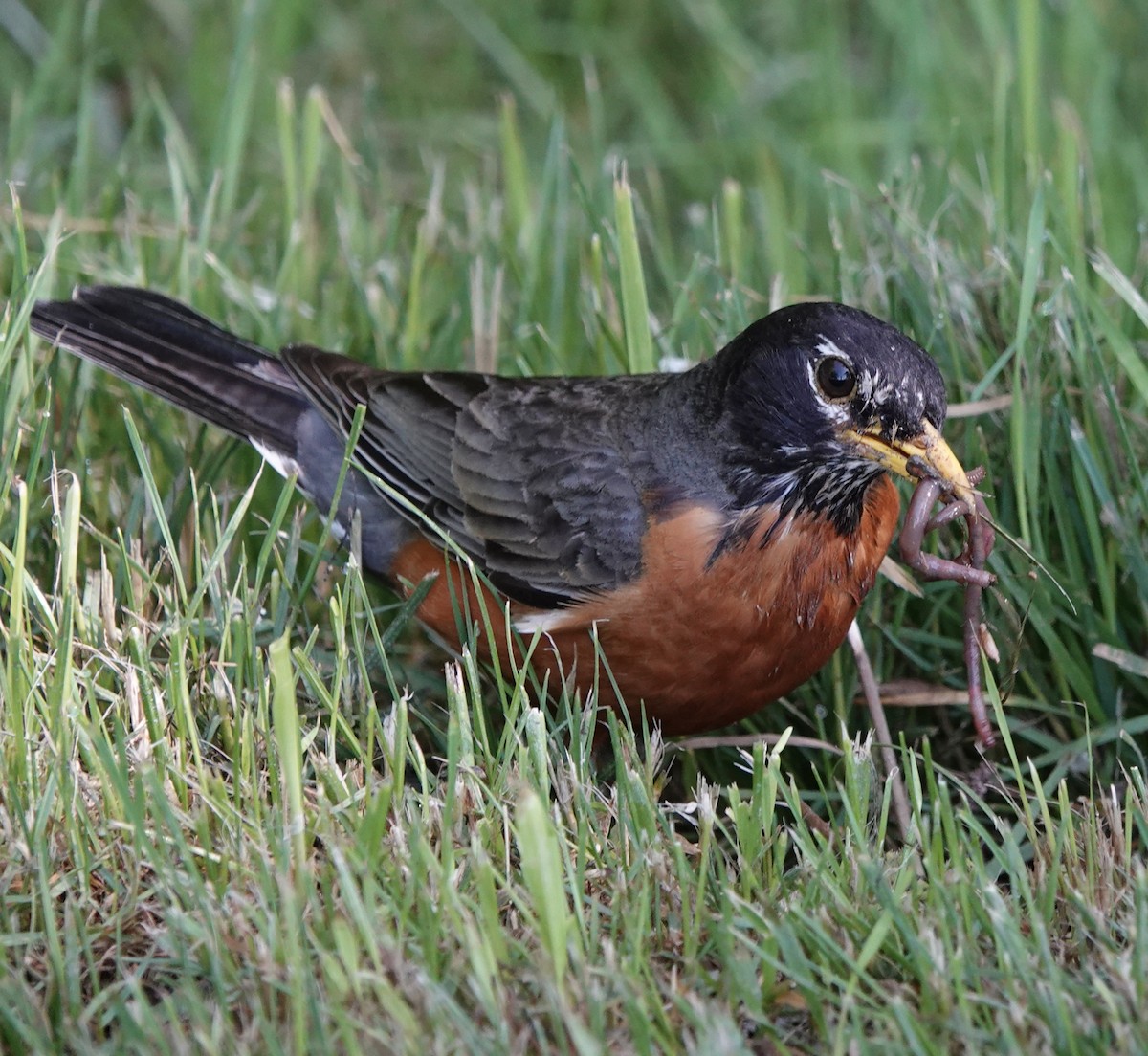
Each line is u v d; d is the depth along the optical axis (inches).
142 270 411.2
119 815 258.2
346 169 466.0
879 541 312.0
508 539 317.4
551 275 438.9
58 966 229.3
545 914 219.3
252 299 405.7
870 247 404.2
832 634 309.3
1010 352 334.6
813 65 575.2
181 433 387.5
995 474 349.1
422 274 433.4
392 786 255.1
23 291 331.9
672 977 232.4
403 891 243.0
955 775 321.4
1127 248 475.8
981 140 514.9
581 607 306.3
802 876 261.0
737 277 417.1
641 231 512.4
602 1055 211.5
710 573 297.9
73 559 287.7
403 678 331.3
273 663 236.4
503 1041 215.5
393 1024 218.2
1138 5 574.6
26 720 268.8
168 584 325.7
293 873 245.8
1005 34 545.6
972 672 304.5
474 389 339.9
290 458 358.3
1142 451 346.0
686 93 613.9
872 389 288.0
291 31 593.0
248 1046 218.2
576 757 280.5
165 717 275.4
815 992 225.3
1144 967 231.8
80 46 571.5
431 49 609.6
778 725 345.7
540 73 605.6
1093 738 313.6
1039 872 260.2
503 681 314.3
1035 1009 223.9
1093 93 520.1
